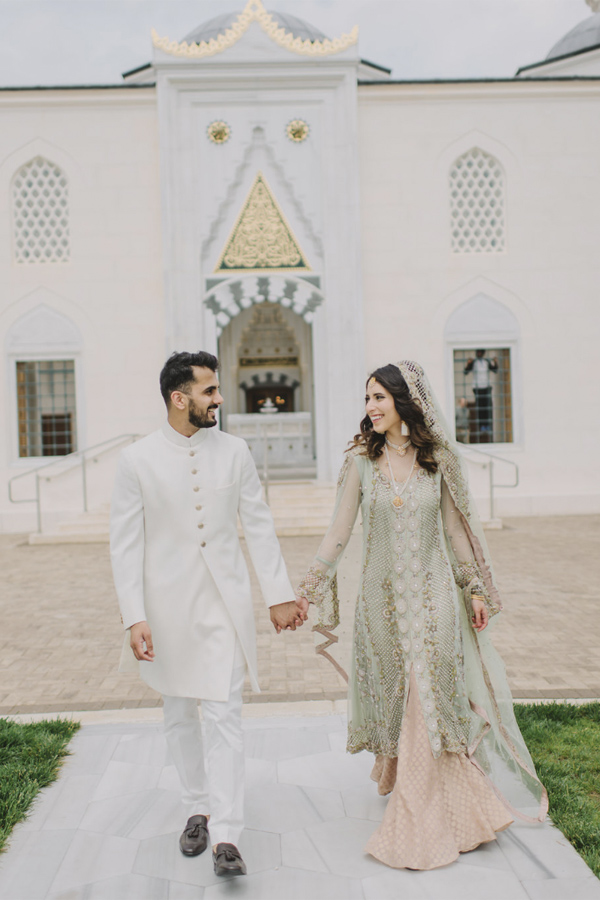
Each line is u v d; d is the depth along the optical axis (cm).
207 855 259
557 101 1233
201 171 1195
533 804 288
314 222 1202
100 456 1217
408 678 265
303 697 420
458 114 1227
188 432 262
